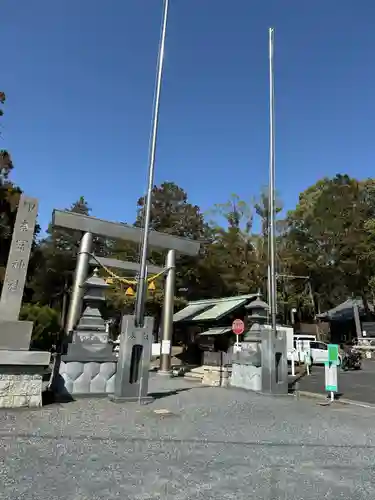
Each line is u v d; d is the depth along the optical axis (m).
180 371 19.08
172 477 4.36
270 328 13.00
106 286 11.70
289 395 12.22
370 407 10.16
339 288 42.81
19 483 4.03
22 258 9.14
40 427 6.62
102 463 4.77
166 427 7.00
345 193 38.38
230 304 18.72
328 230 37.34
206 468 4.71
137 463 4.81
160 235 19.70
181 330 23.80
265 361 12.45
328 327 47.12
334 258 37.97
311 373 21.23
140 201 47.31
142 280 10.69
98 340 11.22
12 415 7.57
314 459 5.22
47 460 4.81
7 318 8.68
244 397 11.55
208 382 14.95
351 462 5.11
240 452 5.47
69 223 16.58
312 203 41.56
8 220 22.02
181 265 41.19
